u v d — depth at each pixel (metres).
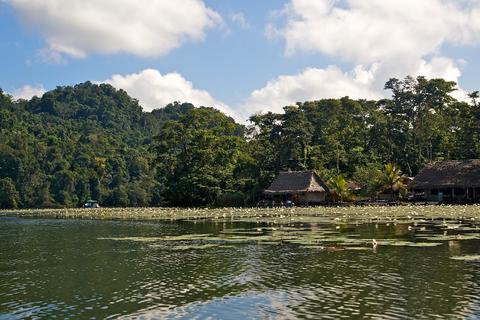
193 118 108.44
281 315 15.76
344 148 106.25
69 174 145.00
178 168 102.94
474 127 94.50
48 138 172.62
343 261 24.58
